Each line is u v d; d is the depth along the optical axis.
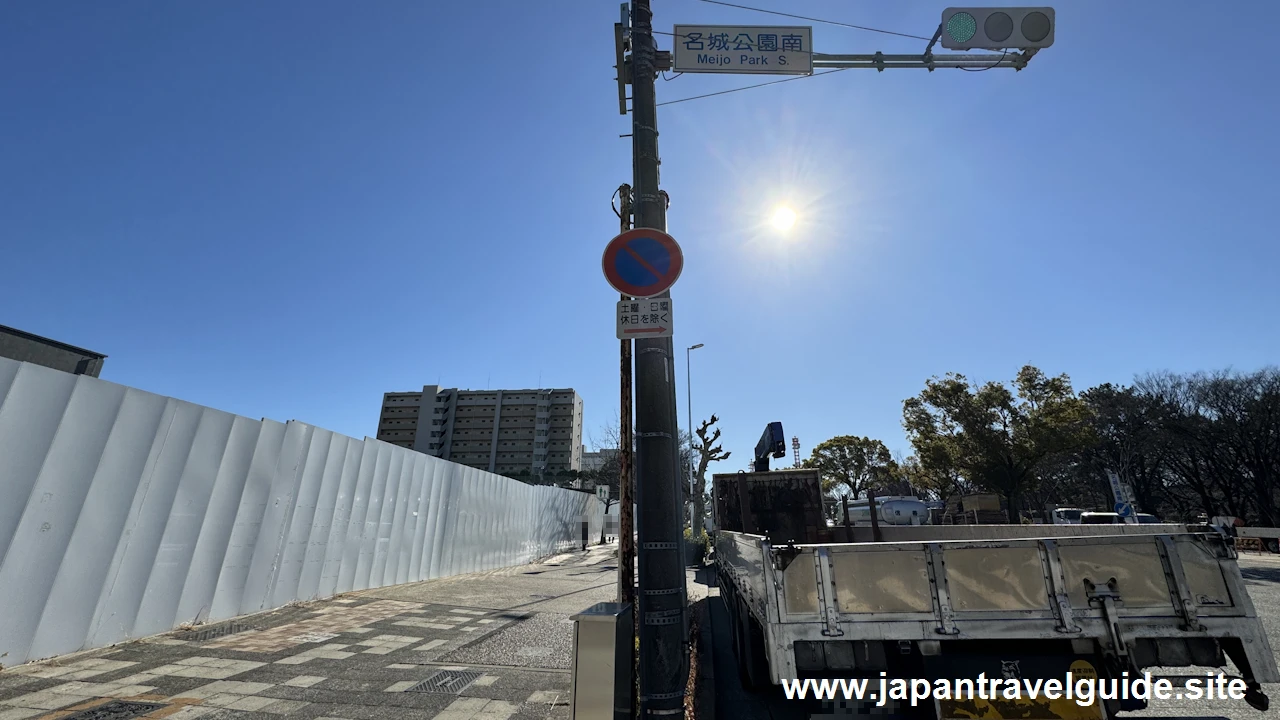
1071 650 3.35
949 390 26.66
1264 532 21.80
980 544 3.38
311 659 6.03
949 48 4.20
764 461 13.37
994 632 3.24
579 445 106.00
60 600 5.44
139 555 6.25
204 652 6.02
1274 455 29.20
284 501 8.59
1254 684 3.10
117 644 5.98
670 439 3.42
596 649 3.21
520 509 20.27
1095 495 40.91
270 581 8.28
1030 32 4.16
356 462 10.45
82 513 5.64
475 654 6.47
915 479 32.78
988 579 3.33
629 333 3.48
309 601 9.10
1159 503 39.50
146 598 6.34
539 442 101.25
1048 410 24.44
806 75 4.35
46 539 5.32
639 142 3.96
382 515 11.30
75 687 4.76
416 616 8.62
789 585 3.42
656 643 3.12
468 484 15.64
